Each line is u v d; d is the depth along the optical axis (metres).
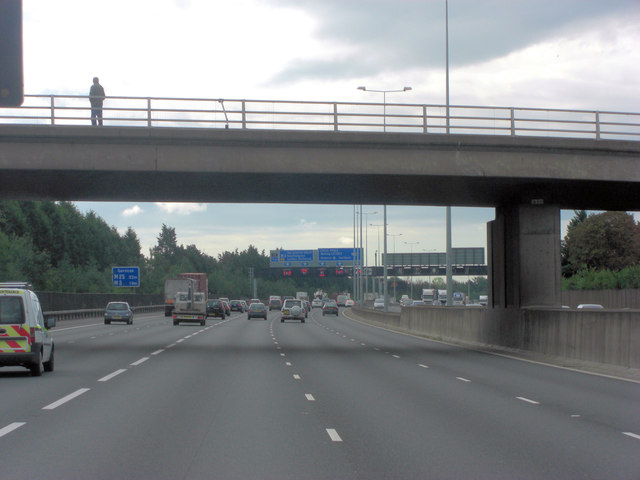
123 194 32.94
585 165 29.11
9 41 8.24
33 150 27.19
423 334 46.69
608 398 15.60
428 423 12.15
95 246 145.75
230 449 9.82
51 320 20.48
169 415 12.80
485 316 34.72
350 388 17.28
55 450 9.70
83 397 15.19
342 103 28.39
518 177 28.81
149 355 27.61
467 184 30.19
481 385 18.16
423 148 28.55
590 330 23.67
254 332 49.28
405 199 34.31
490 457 9.41
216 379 19.02
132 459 9.17
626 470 8.72
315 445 10.15
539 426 11.90
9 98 8.23
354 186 30.88
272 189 31.62
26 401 14.54
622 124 29.42
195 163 27.78
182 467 8.73
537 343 28.02
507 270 33.50
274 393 16.11
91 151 27.38
